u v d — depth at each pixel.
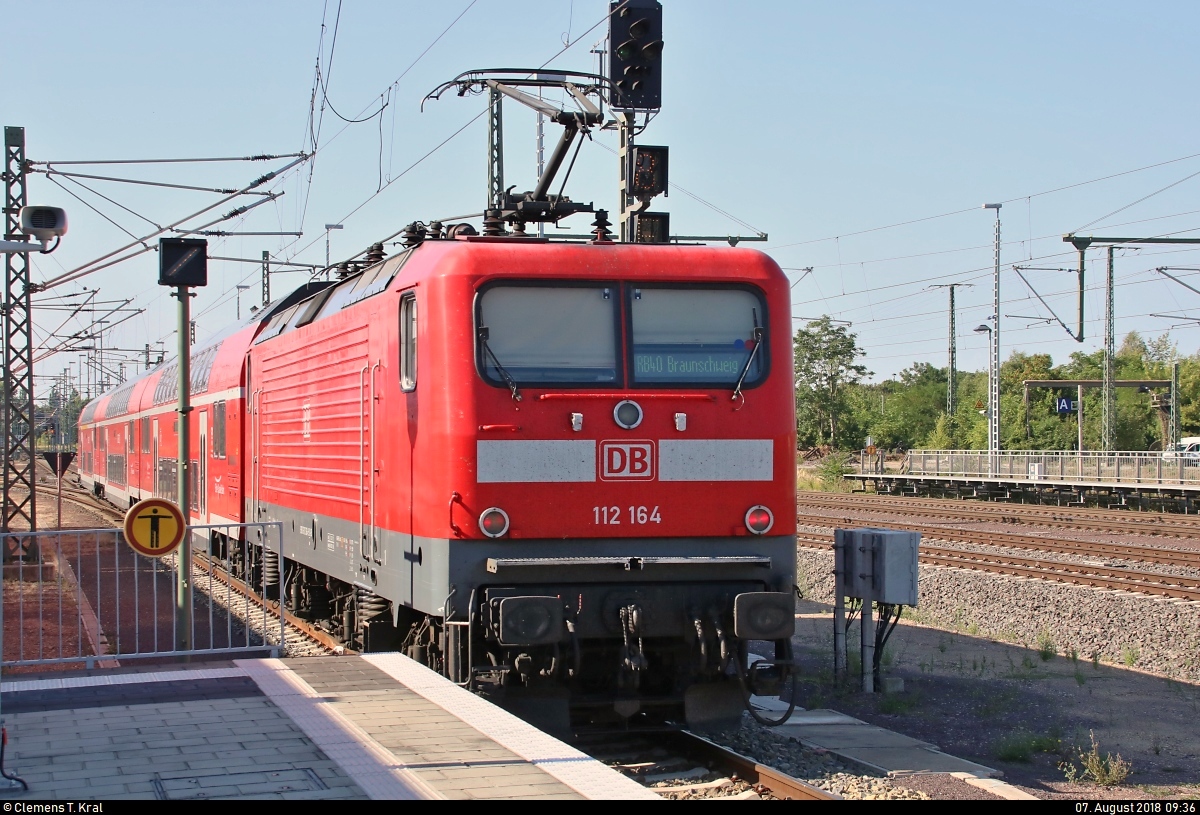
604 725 9.77
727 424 9.20
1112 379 39.38
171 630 15.24
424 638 10.12
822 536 25.72
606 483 8.96
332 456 11.91
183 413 10.34
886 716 10.58
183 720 7.57
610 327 9.13
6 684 8.72
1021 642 14.48
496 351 8.91
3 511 23.91
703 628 9.03
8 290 24.20
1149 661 12.93
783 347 9.42
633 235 15.26
